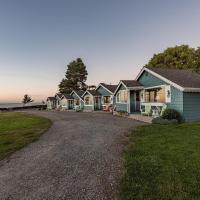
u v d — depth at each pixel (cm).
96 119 2248
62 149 1018
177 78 2039
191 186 579
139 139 1133
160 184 596
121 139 1162
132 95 2592
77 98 5147
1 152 1039
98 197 555
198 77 2245
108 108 3506
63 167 778
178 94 1861
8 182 680
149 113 2123
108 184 623
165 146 965
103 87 3947
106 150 958
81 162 818
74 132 1452
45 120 2453
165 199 523
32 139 1297
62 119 2450
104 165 774
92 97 4034
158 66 4672
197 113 1877
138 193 554
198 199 518
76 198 556
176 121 1695
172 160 776
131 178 641
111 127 1588
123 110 2648
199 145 962
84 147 1027
